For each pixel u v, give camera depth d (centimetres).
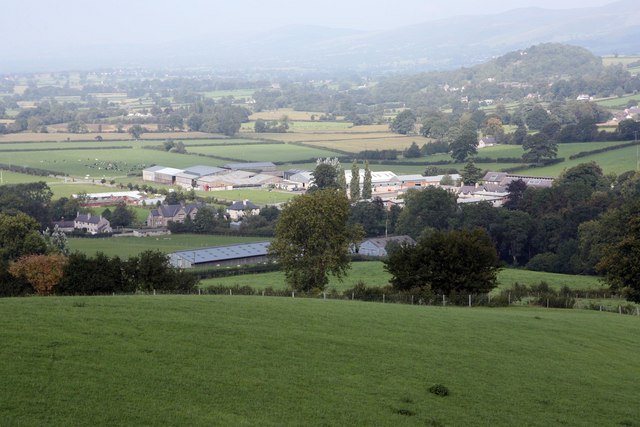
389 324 5647
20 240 12950
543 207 19750
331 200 10350
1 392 3469
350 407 3853
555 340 5819
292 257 10325
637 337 6347
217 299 5950
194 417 3472
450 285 8550
